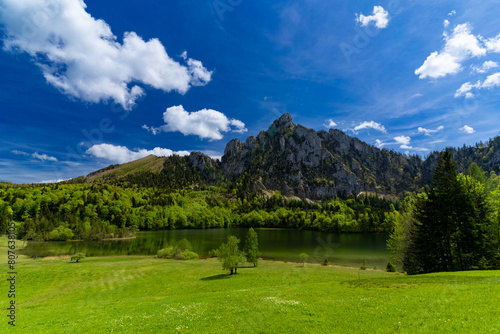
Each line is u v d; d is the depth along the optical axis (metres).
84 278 56.88
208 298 29.17
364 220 181.50
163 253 95.31
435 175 45.62
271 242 138.88
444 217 41.56
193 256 92.31
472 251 39.22
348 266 78.12
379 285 29.61
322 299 24.22
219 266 74.88
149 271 66.44
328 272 63.94
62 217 171.38
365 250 110.50
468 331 12.22
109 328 18.31
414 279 30.84
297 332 15.34
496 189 47.47
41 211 177.25
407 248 52.47
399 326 14.34
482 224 39.56
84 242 138.00
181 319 19.64
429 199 45.06
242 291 34.41
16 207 171.75
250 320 18.33
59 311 25.84
